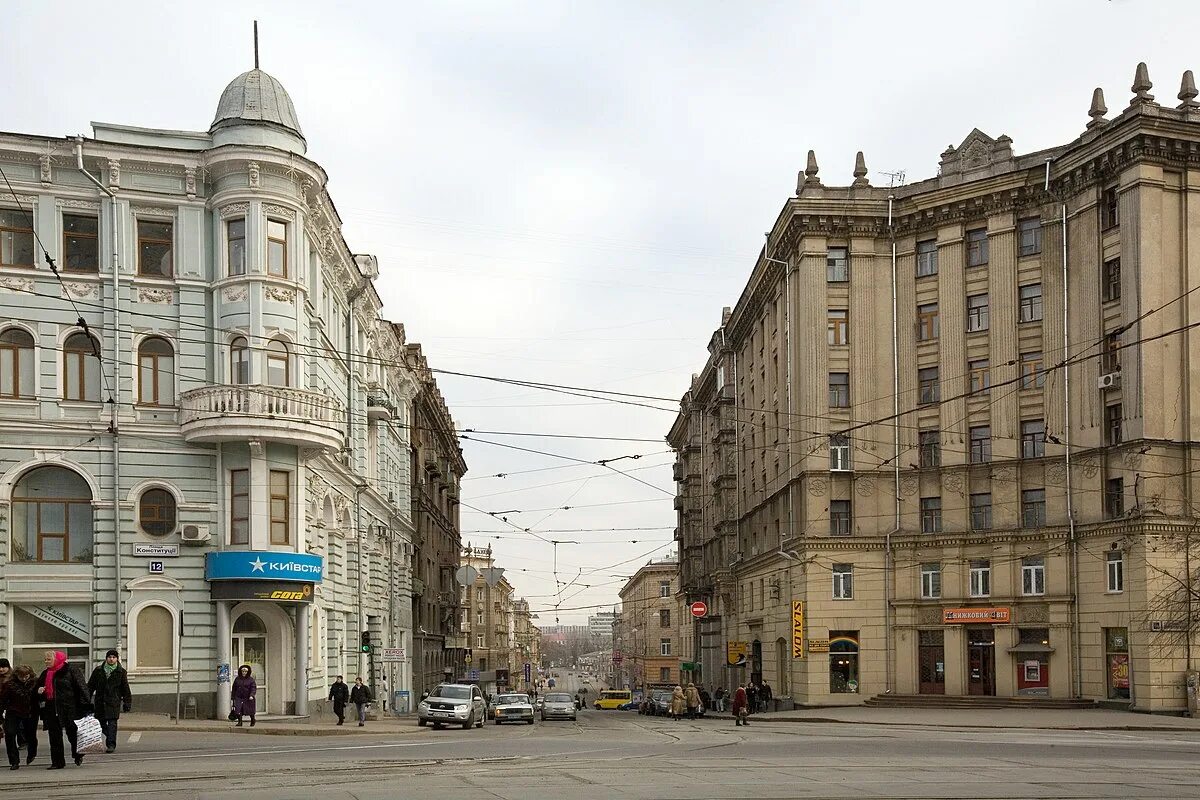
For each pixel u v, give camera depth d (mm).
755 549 63031
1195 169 43375
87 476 34406
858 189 51469
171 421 35062
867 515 49688
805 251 51219
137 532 34531
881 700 47500
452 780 16016
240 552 34219
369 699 38312
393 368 57562
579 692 136250
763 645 58906
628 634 160875
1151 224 42719
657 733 34312
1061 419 45875
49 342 34594
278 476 35438
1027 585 46469
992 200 48406
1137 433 42281
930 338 50062
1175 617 40281
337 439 36344
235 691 30812
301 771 17453
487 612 128875
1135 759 20250
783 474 54906
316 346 38344
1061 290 46438
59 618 33969
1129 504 42500
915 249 50688
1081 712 41500
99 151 34719
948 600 47812
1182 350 42938
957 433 48625
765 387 60188
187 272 35469
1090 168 45031
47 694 17688
